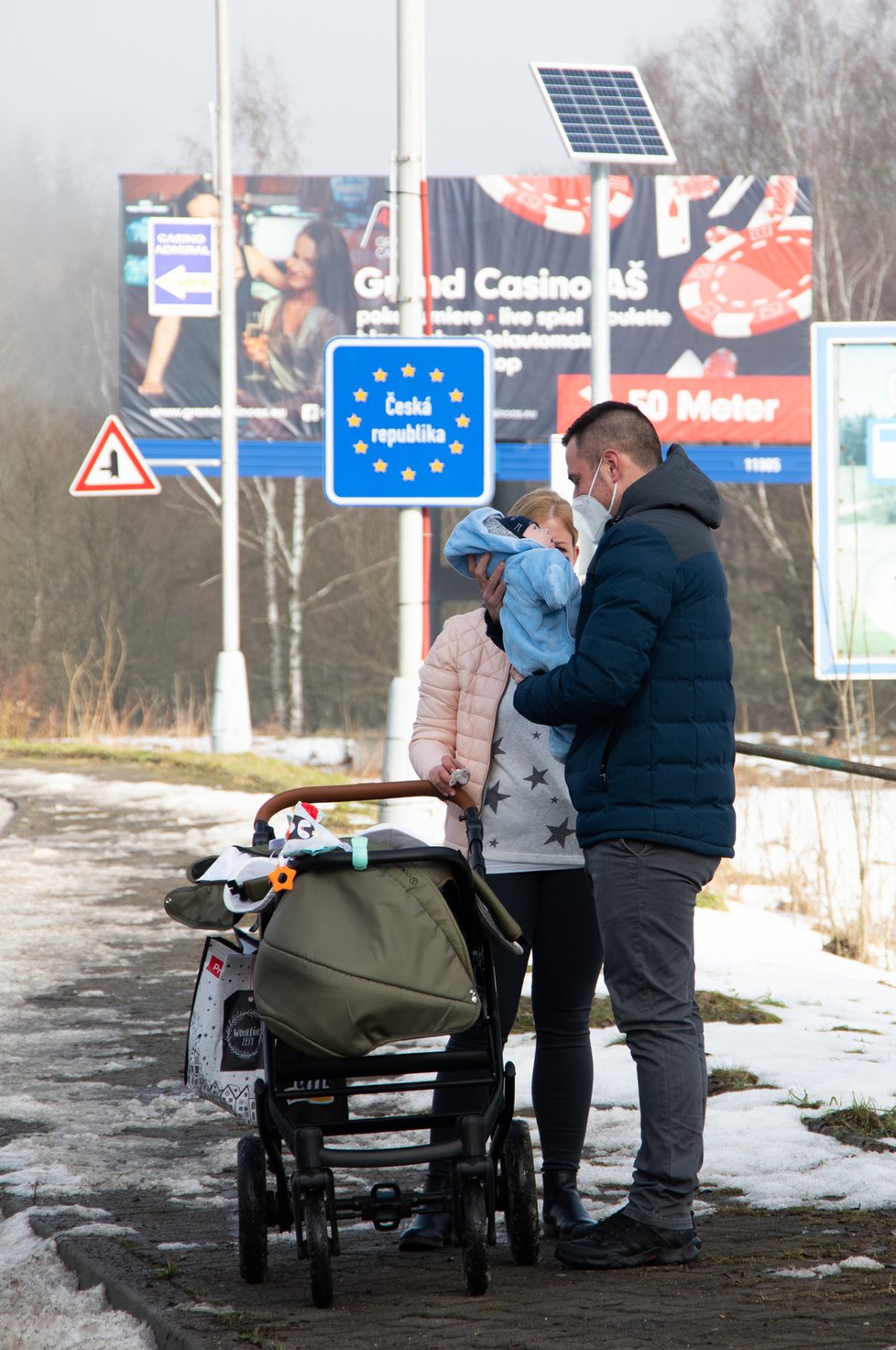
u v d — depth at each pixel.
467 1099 9.05
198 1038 8.97
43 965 18.11
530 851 9.43
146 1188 10.45
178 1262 8.80
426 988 8.04
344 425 22.97
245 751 44.03
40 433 91.19
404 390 23.03
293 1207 8.04
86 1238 9.26
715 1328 7.35
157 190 56.59
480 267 56.59
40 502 87.00
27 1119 12.16
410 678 23.88
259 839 8.91
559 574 8.85
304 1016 7.98
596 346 22.72
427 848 8.43
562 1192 9.47
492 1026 8.61
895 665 24.64
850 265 80.19
